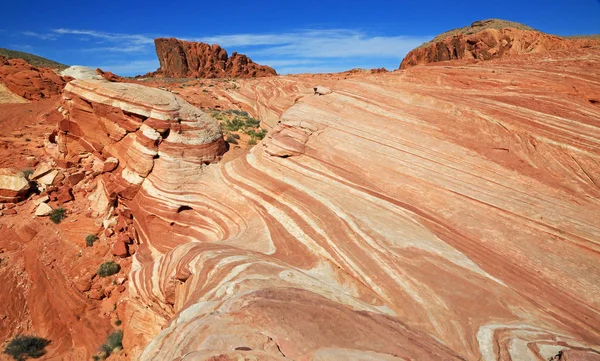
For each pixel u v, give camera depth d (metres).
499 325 7.52
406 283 8.82
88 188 18.84
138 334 12.42
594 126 14.37
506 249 9.91
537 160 13.23
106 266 15.75
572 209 11.03
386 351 6.09
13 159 22.70
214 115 33.44
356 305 7.82
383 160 14.34
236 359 5.10
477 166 13.35
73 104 18.83
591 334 7.43
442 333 7.39
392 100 19.00
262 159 15.61
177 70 85.50
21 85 44.28
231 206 14.19
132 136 16.89
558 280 8.87
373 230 10.78
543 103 16.80
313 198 12.78
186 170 16.02
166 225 15.33
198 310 7.15
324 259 10.27
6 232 17.09
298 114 17.84
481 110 16.38
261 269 8.72
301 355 5.71
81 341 13.68
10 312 14.25
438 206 11.82
